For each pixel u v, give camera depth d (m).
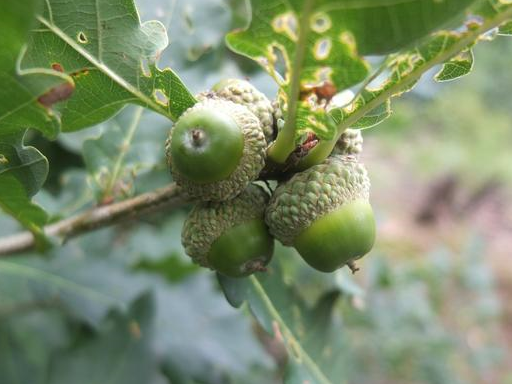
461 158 0.71
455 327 0.36
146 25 0.09
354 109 0.08
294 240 0.09
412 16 0.07
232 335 0.16
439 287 0.34
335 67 0.07
